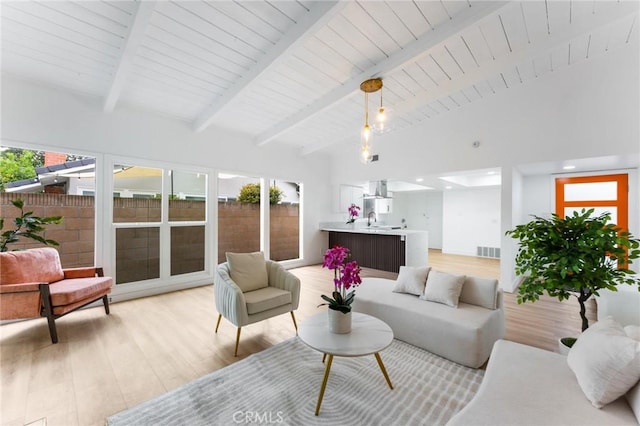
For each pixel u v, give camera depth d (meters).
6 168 3.60
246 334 2.75
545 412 1.16
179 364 2.21
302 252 6.21
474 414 1.17
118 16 2.24
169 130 4.18
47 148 3.19
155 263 4.10
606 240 1.74
